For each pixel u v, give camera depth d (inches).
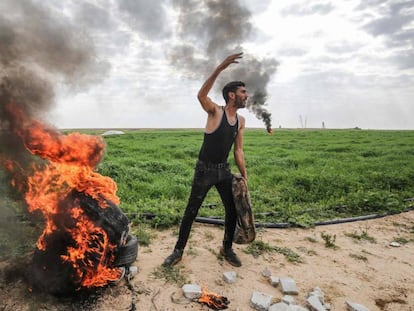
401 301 147.2
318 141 1072.2
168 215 228.4
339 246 205.8
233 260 170.2
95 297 133.5
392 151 721.6
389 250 203.9
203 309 131.3
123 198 283.3
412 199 317.4
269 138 1229.1
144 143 895.7
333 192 324.2
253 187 343.9
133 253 153.1
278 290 149.6
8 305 124.1
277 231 226.1
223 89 155.8
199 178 161.0
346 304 141.6
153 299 135.5
